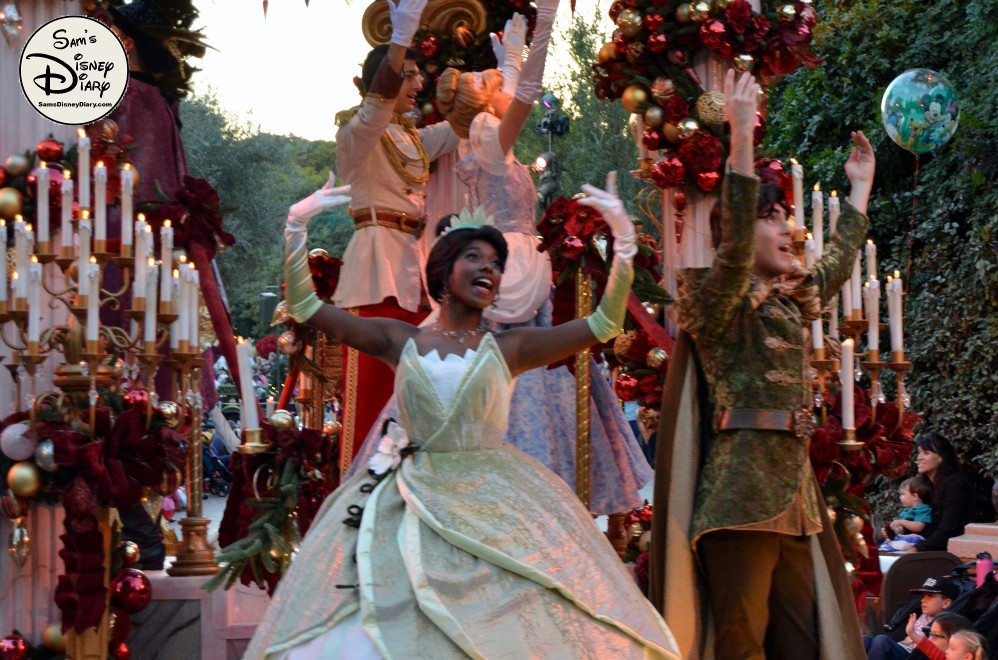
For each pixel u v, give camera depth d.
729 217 4.34
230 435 7.28
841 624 4.68
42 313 5.92
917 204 13.45
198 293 6.34
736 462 4.46
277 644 3.80
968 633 6.08
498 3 7.39
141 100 7.13
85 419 5.45
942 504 9.74
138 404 5.43
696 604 4.63
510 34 6.27
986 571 7.27
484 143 5.89
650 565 4.73
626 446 6.09
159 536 6.54
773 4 6.16
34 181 5.78
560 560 3.93
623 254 4.26
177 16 7.45
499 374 4.23
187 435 6.09
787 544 4.59
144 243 5.39
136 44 7.31
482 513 3.98
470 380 4.18
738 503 4.41
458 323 4.37
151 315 5.42
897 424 5.61
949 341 12.77
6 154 5.98
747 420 4.47
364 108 6.02
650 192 6.24
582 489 5.65
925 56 13.38
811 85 13.96
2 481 5.58
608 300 4.29
